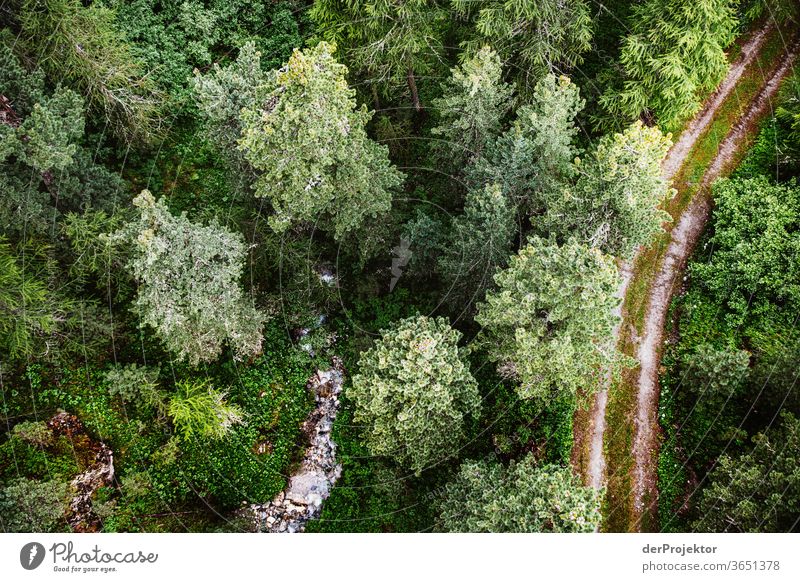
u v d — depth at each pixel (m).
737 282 18.38
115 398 18.08
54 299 16.27
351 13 16.89
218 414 17.92
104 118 20.02
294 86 12.93
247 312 17.59
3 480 15.87
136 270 13.73
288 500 18.42
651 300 19.38
